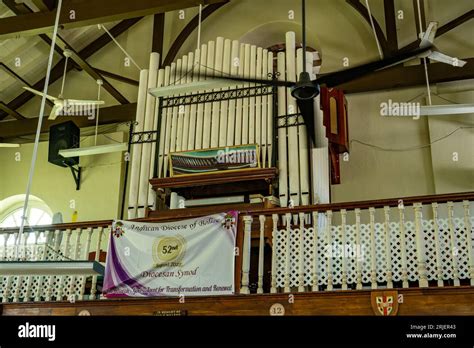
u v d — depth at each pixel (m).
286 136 10.04
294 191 9.58
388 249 7.27
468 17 11.59
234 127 10.36
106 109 13.22
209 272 7.86
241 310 7.43
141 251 8.30
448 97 11.39
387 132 11.62
